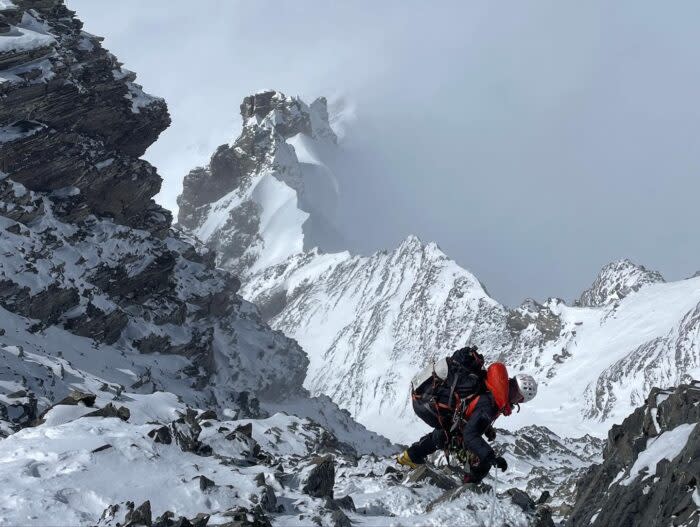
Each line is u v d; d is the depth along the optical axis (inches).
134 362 3767.2
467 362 305.1
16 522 288.8
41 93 3868.1
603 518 346.6
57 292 3454.7
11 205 3644.2
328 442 1061.1
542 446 2247.8
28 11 4119.1
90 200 4138.8
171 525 304.0
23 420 1194.6
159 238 4749.0
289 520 334.6
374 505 392.5
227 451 411.5
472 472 306.8
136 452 359.3
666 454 346.9
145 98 4421.8
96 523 297.4
